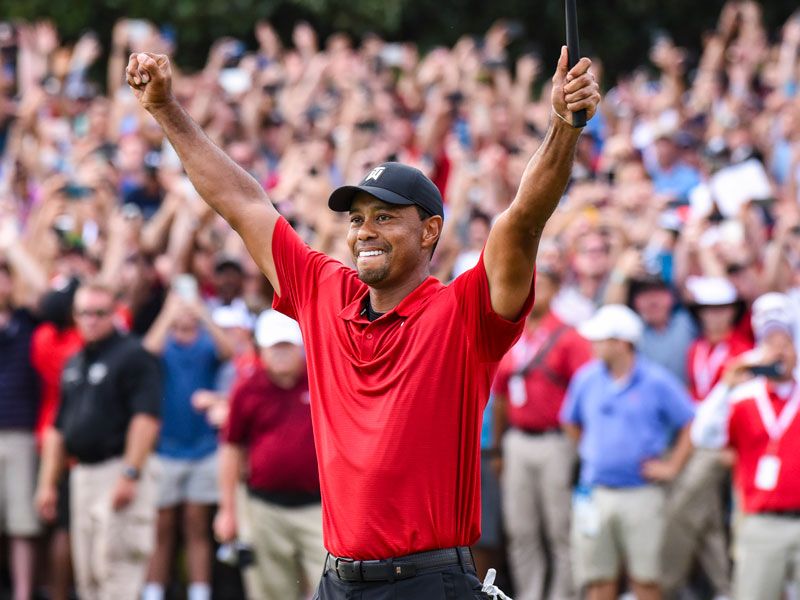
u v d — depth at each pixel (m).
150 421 17.86
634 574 17.23
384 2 38.12
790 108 24.95
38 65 29.50
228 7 38.50
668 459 17.45
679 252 19.94
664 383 17.36
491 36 30.55
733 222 20.80
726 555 17.92
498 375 18.58
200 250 20.84
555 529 18.14
